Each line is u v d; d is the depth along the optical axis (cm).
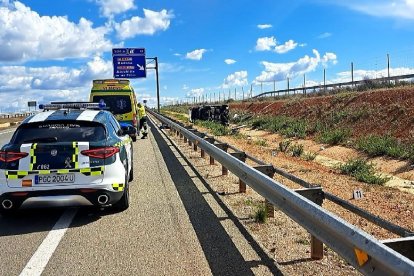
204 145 1162
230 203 745
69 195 647
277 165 1258
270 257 491
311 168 1245
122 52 3997
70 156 655
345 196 852
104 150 671
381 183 1030
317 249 478
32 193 639
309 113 2817
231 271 455
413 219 671
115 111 1906
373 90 2614
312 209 412
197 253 512
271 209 646
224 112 3369
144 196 824
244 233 579
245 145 1856
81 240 574
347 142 1905
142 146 1795
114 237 582
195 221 643
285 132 2491
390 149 1543
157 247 537
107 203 666
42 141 665
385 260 282
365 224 639
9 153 649
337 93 3052
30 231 622
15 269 476
